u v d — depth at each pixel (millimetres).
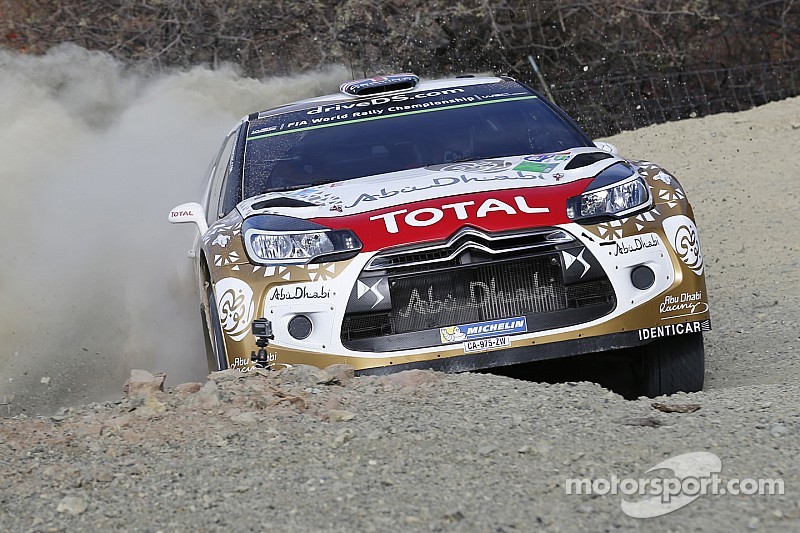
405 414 15469
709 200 42312
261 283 18391
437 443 14172
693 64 81625
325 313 17984
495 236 18000
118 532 12336
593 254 18156
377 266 17984
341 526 11914
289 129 23578
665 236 18688
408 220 18328
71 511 12898
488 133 22578
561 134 22531
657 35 78750
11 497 13508
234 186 22047
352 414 15438
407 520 11922
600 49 79250
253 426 15203
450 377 17203
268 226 18938
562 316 18141
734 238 36281
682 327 18500
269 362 18188
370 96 24859
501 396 16219
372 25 74250
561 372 21891
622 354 20438
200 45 72312
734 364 22188
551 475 13008
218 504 12797
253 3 73312
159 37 72250
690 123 57938
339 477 13297
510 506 12164
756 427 14289
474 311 18062
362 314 17969
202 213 23172
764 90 81438
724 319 26547
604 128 78125
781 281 30125
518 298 18109
